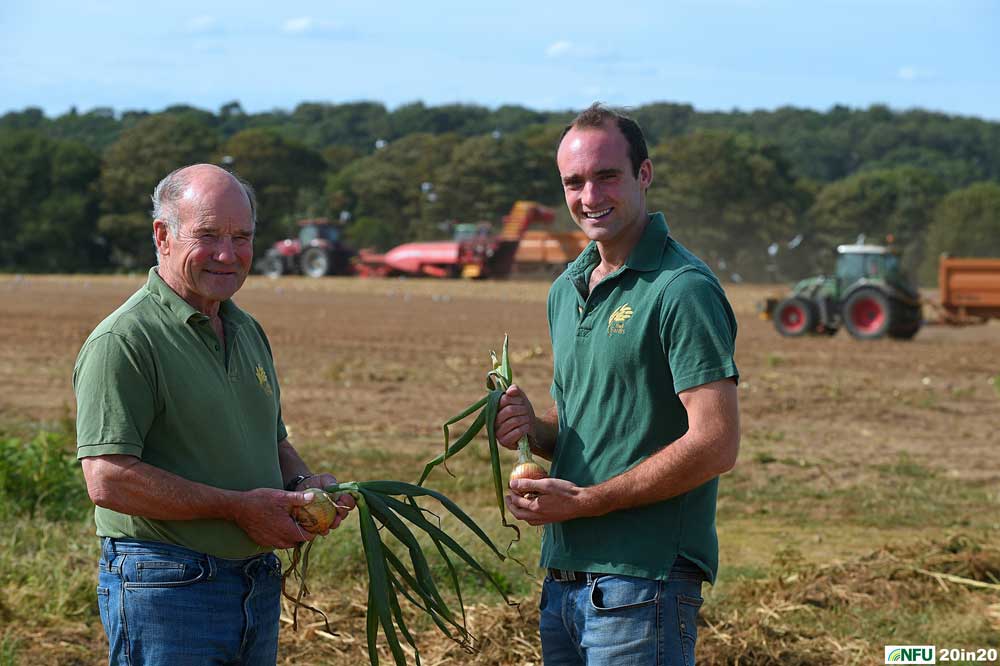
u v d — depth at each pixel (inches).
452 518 289.1
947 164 5191.9
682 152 3203.7
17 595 217.2
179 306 124.2
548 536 134.0
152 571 121.5
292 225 3043.8
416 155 3619.6
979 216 2984.7
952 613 228.7
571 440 132.2
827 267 3184.1
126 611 122.3
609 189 126.3
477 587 239.9
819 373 628.7
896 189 3491.6
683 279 123.2
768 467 376.5
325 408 480.1
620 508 124.6
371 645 125.1
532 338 818.2
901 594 237.5
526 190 3302.2
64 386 525.3
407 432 428.5
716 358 120.8
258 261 2834.6
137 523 122.5
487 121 6053.2
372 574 123.7
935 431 454.0
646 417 125.9
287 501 121.7
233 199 124.6
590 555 127.2
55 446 304.3
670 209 3171.8
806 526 302.7
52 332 783.7
